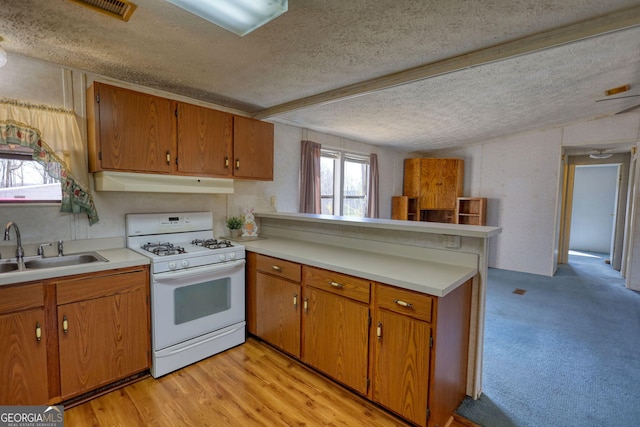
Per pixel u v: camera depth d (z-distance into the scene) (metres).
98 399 1.97
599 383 2.18
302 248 2.62
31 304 1.72
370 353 1.88
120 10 1.50
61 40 1.82
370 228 2.52
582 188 7.51
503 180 5.41
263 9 1.32
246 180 3.27
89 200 2.32
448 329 1.70
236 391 2.07
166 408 1.89
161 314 2.19
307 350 2.26
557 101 3.44
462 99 3.10
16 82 2.02
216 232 3.17
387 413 1.88
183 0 1.26
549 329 3.04
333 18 1.60
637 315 3.41
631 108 4.04
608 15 1.64
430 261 2.16
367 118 3.63
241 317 2.69
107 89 2.12
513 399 2.02
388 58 2.09
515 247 5.36
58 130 2.15
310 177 4.00
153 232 2.65
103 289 1.98
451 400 1.81
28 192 2.13
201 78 2.43
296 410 1.90
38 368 1.76
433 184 5.69
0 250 2.03
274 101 3.03
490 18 1.64
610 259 6.09
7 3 1.44
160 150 2.38
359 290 1.91
